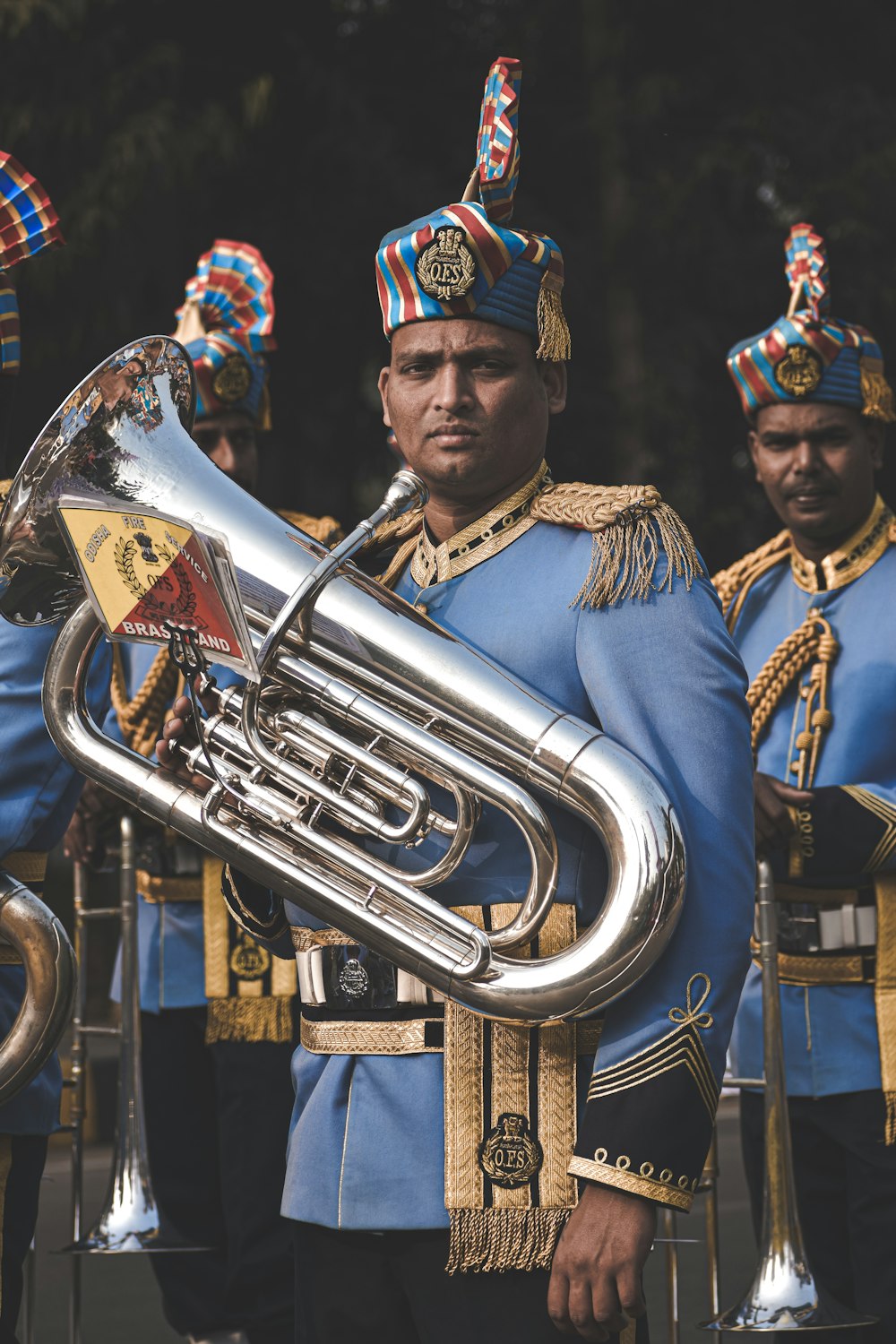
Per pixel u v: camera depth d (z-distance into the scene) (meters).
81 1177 6.55
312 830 3.68
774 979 5.60
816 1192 6.05
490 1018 3.62
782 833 5.66
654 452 19.42
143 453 3.82
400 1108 3.74
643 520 3.80
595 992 3.48
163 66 16.88
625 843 3.48
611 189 18.75
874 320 18.80
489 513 3.96
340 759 3.66
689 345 19.14
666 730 3.66
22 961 4.39
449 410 3.87
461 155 19.64
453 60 20.00
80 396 3.83
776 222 19.83
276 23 18.36
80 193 15.92
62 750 3.92
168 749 3.82
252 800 3.71
